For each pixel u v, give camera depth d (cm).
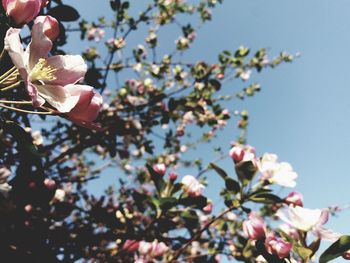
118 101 59
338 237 19
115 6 49
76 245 31
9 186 22
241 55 53
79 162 71
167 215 28
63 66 14
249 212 23
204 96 50
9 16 14
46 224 30
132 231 31
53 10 22
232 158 24
